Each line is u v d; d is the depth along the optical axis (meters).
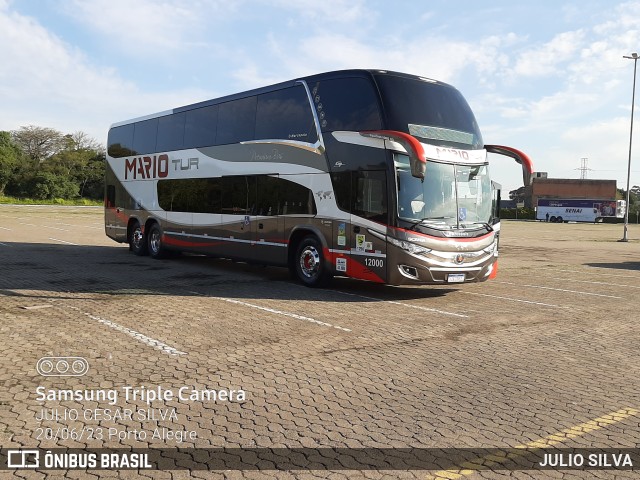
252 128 13.21
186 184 15.35
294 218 12.01
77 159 96.75
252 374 5.83
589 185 99.81
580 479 3.75
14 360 6.07
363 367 6.17
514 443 4.27
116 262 15.76
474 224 10.88
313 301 10.25
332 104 11.30
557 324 8.74
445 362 6.44
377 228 10.34
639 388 5.63
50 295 10.07
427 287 12.49
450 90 11.45
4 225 32.69
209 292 10.98
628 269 17.66
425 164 9.76
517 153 11.41
